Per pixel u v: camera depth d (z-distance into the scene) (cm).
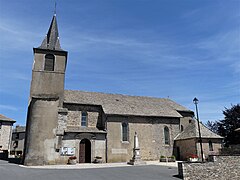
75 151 2366
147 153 2711
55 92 2612
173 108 3269
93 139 2491
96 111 2786
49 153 2175
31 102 2345
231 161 1561
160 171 1603
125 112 2748
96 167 1873
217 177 1477
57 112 2331
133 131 2722
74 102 2681
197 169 1426
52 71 2675
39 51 2706
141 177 1338
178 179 1328
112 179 1248
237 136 3259
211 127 3900
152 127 2841
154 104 3278
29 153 2098
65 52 2767
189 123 3106
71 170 1612
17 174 1370
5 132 3666
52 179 1209
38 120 2225
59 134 2291
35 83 2584
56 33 2973
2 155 2991
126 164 2234
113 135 2589
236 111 3450
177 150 2862
